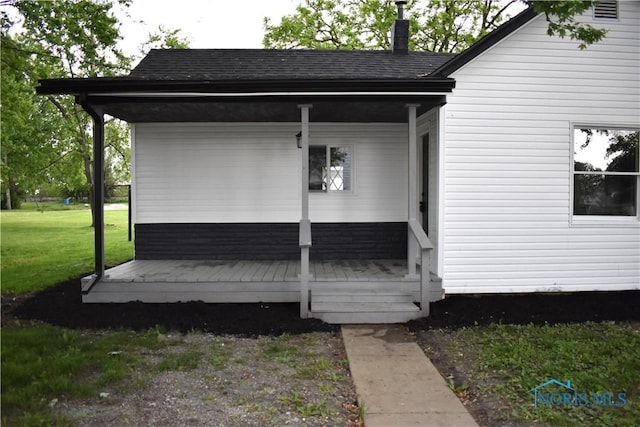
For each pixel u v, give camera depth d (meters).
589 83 6.96
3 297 7.45
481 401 3.78
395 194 8.55
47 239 16.92
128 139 22.81
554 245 7.00
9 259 11.80
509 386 4.04
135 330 5.58
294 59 8.88
